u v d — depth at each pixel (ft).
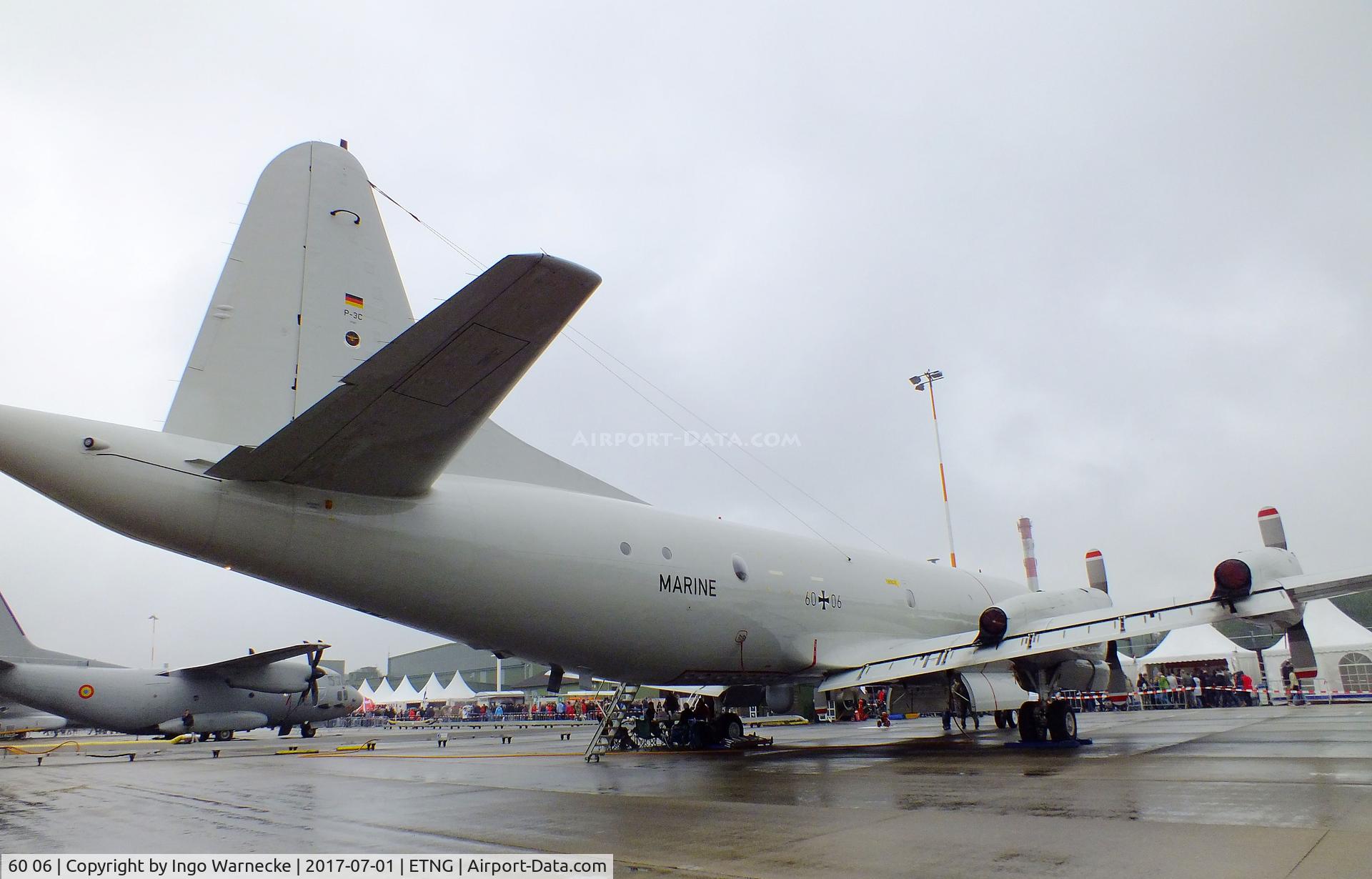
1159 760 30.58
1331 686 87.56
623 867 15.47
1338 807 18.76
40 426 22.18
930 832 17.61
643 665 36.88
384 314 30.12
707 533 39.99
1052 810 19.88
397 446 23.73
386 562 27.12
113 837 20.15
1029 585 70.13
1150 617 34.42
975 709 44.68
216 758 52.70
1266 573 35.68
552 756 46.68
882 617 48.34
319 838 19.47
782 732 67.56
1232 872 13.16
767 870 14.66
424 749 57.31
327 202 29.60
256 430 26.17
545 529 32.04
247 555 24.70
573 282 17.87
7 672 68.03
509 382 20.53
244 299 27.04
